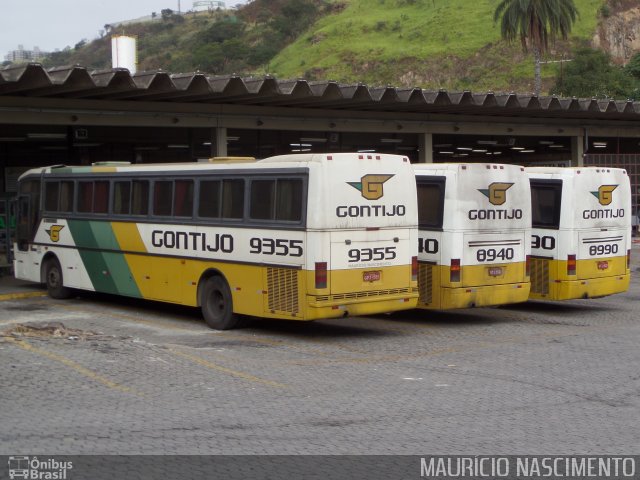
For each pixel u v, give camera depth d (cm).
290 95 2262
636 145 3753
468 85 8850
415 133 2888
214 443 803
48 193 2011
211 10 14675
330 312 1382
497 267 1633
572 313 1814
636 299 2059
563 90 6419
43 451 771
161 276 1677
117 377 1091
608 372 1162
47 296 2050
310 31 11600
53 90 2036
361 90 2358
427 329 1589
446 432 848
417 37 10188
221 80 2147
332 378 1118
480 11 10319
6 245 2562
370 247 1433
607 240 1789
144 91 2086
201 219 1581
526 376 1135
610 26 9288
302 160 1405
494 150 3591
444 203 1591
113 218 1794
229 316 1529
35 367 1130
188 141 2503
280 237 1425
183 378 1100
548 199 1756
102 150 2439
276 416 910
